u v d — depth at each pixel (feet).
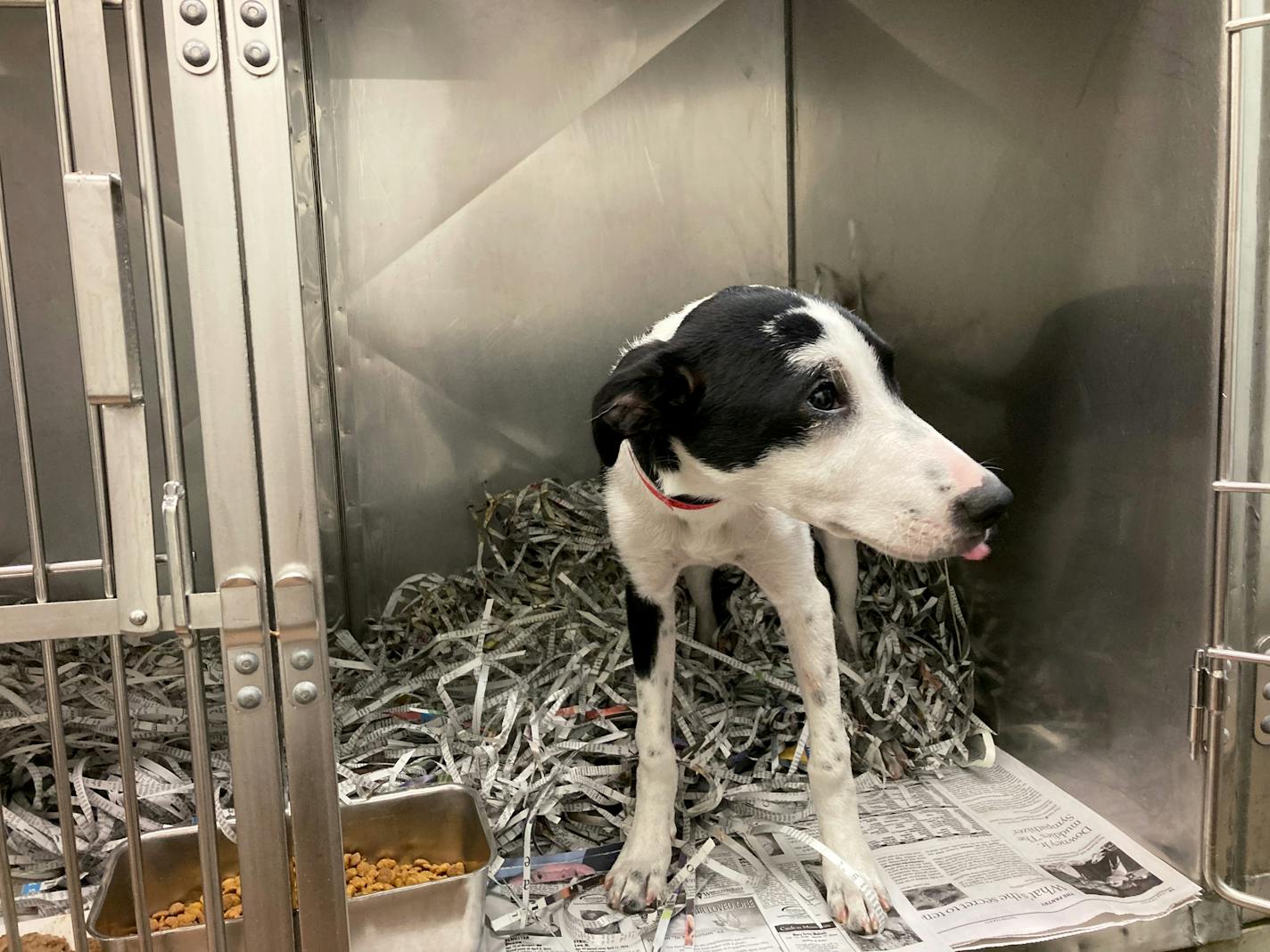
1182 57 3.47
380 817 4.08
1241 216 3.33
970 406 5.11
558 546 5.74
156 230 2.53
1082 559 4.34
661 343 3.62
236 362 2.59
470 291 5.85
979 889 3.81
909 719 5.09
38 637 2.67
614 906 3.73
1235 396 3.44
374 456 5.85
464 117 5.67
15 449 5.27
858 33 5.57
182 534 2.63
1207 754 3.62
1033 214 4.40
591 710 4.74
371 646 5.58
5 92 4.99
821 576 5.34
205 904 2.84
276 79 2.50
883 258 5.70
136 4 2.45
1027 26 4.28
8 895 2.85
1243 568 3.56
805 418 3.38
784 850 4.14
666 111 6.00
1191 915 3.68
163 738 4.83
